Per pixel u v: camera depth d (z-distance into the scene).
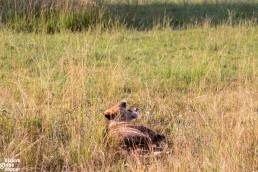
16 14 20.34
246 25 21.78
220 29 20.97
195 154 9.62
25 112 10.71
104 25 20.97
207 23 21.23
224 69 15.87
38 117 10.84
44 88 13.09
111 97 12.96
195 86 14.02
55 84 13.44
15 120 10.44
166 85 14.11
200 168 9.13
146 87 13.80
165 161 9.48
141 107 12.50
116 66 14.60
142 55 17.20
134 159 9.53
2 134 10.12
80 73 12.83
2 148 9.77
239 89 13.44
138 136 9.94
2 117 10.46
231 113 11.96
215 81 14.54
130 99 13.05
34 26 19.89
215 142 9.80
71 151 9.79
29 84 13.31
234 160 9.21
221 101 12.89
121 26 20.75
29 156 9.52
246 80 13.99
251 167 9.36
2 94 12.24
